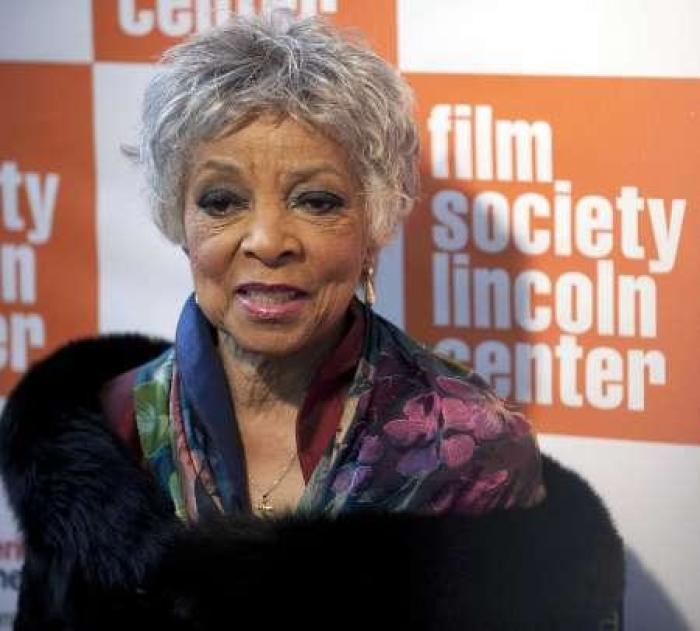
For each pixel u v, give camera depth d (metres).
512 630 1.45
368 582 1.40
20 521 1.55
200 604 1.42
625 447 1.97
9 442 1.56
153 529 1.46
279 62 1.40
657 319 1.93
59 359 1.62
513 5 1.91
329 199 1.42
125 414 1.56
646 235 1.92
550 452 2.00
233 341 1.51
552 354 1.98
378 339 1.52
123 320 2.14
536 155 1.94
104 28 2.07
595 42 1.89
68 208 2.13
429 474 1.45
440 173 1.98
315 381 1.48
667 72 1.87
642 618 2.01
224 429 1.50
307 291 1.43
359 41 1.54
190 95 1.40
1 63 2.11
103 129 2.09
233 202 1.42
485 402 1.50
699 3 1.85
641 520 1.98
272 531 1.41
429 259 2.00
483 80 1.94
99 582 1.48
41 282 2.15
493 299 1.99
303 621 1.40
